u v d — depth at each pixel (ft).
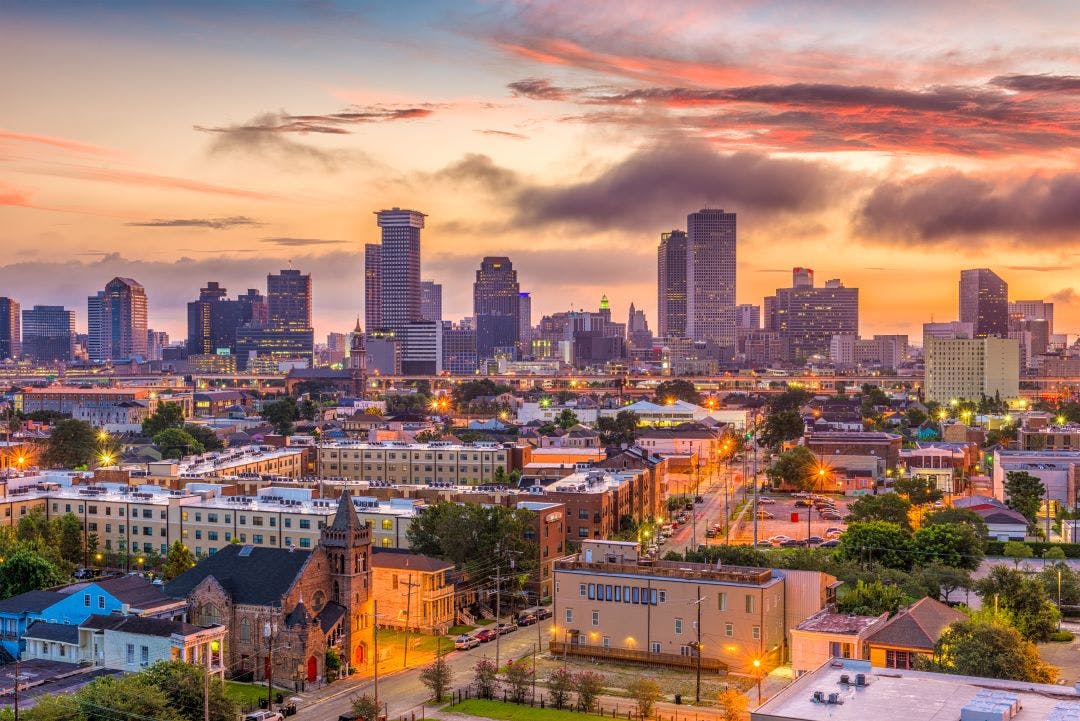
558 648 580.71
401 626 626.64
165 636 500.74
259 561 558.15
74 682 487.61
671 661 555.69
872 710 330.75
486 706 493.36
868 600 572.10
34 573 609.42
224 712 442.50
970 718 315.37
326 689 522.06
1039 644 584.40
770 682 523.70
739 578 547.90
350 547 557.33
